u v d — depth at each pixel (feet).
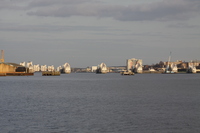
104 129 200.54
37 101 342.64
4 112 260.42
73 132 193.06
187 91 494.59
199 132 195.31
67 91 495.82
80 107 292.81
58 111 267.18
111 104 316.19
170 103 324.39
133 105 307.99
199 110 274.77
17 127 204.33
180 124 215.51
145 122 221.05
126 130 199.00
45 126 207.41
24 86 641.81
